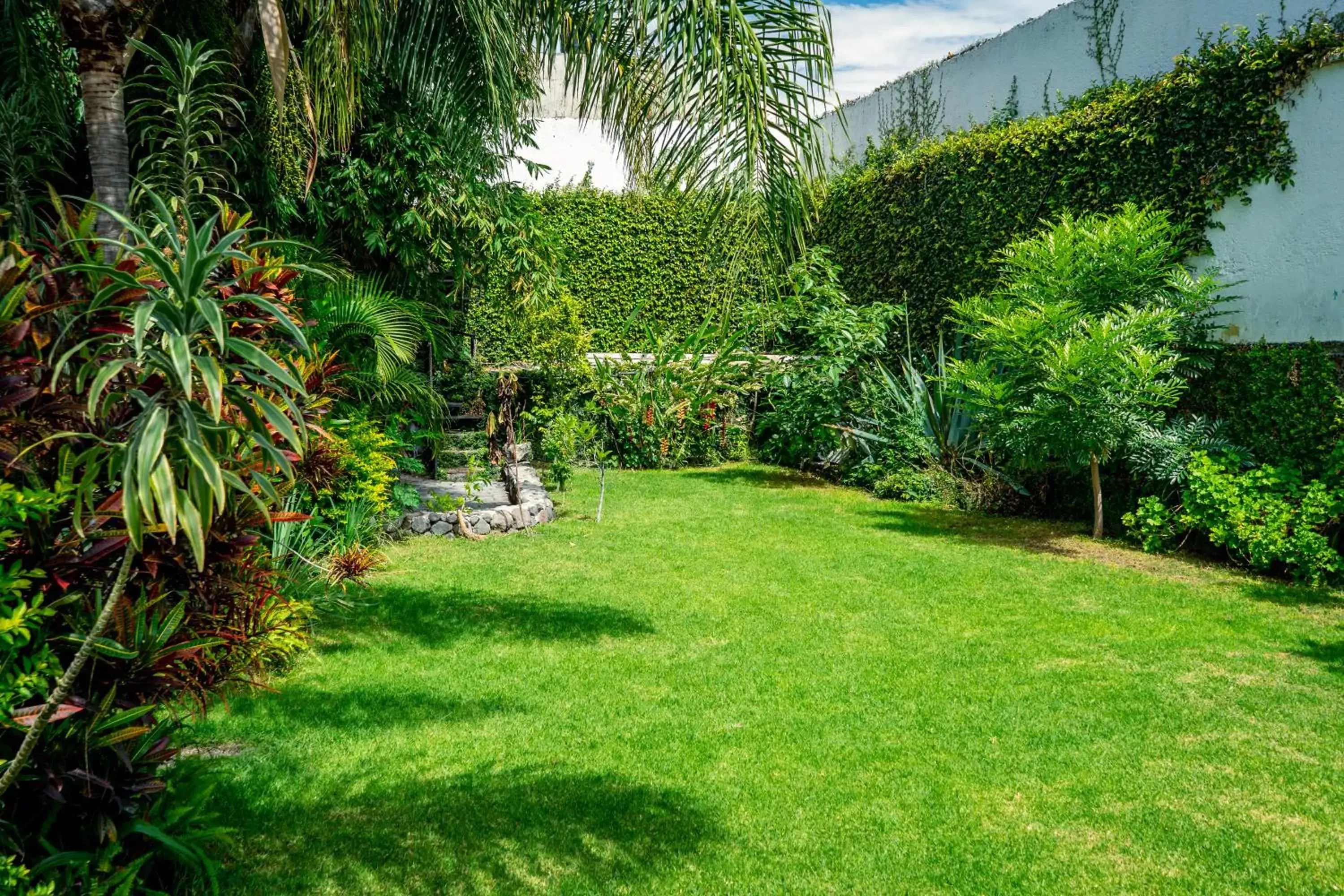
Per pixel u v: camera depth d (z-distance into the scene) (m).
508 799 3.21
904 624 5.38
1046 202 9.06
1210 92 7.43
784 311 11.27
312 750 3.58
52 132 5.38
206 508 1.78
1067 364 7.06
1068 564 6.86
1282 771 3.52
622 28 5.27
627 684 4.38
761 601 5.84
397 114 7.36
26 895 1.91
